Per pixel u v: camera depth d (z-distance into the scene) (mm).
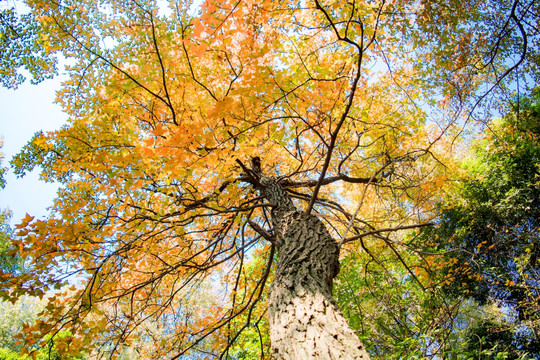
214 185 3426
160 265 3609
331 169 4816
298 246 2449
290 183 4090
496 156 7250
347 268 4641
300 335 1646
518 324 5145
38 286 2180
